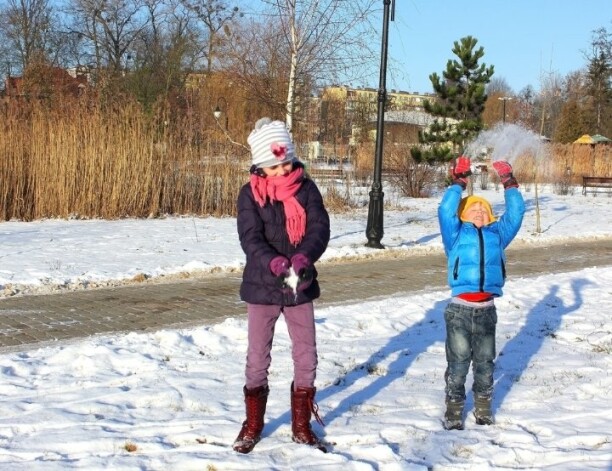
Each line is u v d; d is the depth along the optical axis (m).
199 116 20.19
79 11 41.00
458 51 29.05
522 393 5.44
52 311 8.30
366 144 30.19
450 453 4.27
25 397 5.09
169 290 9.80
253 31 15.83
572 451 4.30
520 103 69.19
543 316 8.27
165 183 19.12
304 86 15.67
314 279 4.33
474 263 4.69
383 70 13.87
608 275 11.35
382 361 6.26
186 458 4.08
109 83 23.95
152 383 5.43
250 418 4.30
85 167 17.84
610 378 5.81
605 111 66.56
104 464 3.99
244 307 8.77
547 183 37.97
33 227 15.77
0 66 43.47
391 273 11.80
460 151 28.22
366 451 4.25
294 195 4.21
